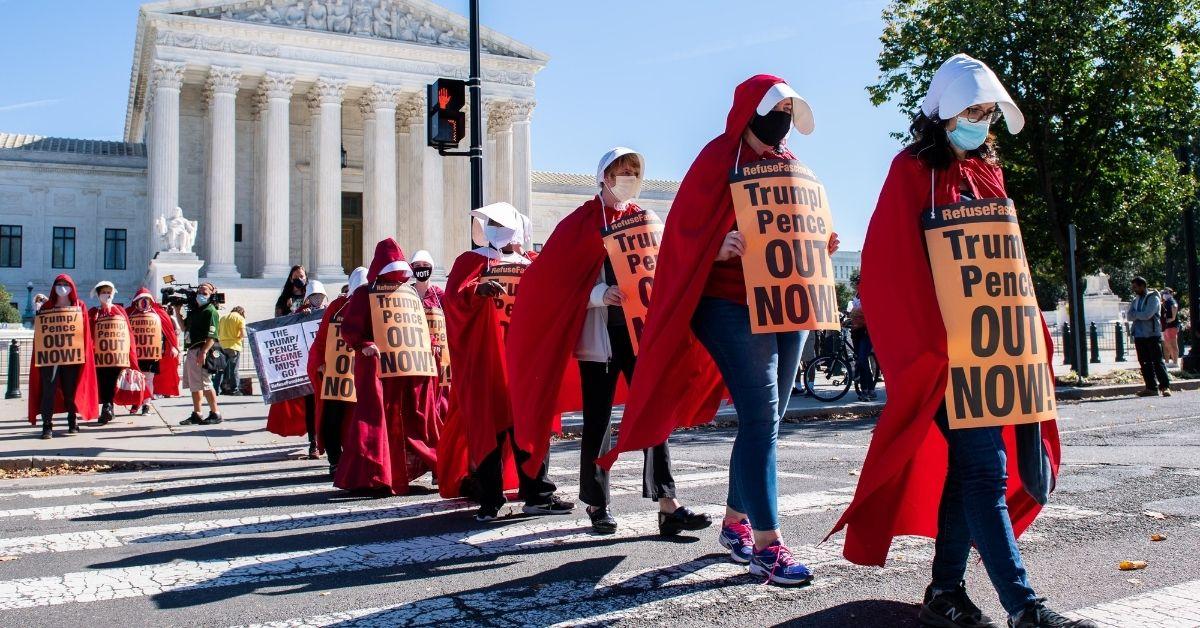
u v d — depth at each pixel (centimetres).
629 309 532
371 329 757
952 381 341
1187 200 2280
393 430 751
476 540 542
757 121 428
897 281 348
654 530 553
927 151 356
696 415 512
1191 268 2316
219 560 500
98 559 508
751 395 421
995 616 369
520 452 633
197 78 5025
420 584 441
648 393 427
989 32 1997
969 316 343
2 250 5184
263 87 5069
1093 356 3148
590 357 555
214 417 1401
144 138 6141
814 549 492
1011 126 355
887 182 359
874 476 351
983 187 366
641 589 420
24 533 590
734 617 376
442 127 1130
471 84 1156
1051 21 1927
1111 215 2114
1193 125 2092
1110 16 2017
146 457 1012
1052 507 601
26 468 959
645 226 544
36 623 386
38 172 5278
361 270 889
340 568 477
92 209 5384
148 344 1561
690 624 368
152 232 4566
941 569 360
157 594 430
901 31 2153
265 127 5150
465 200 5703
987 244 346
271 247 4797
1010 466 385
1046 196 2072
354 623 379
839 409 1545
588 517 608
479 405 625
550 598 410
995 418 337
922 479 385
